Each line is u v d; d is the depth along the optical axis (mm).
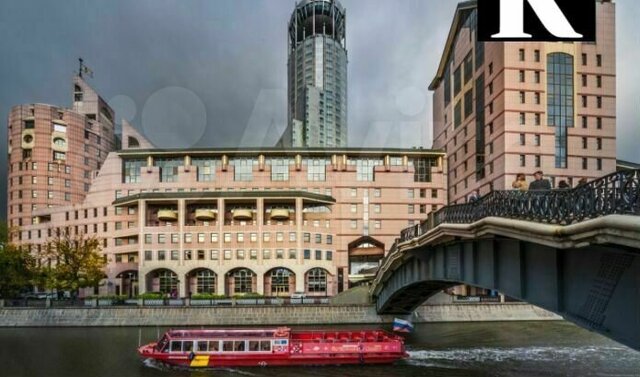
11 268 56094
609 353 31625
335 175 70875
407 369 27609
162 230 65000
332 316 46781
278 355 29328
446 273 25547
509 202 15812
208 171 71562
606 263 12367
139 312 46469
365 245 70125
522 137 54156
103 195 70562
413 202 70750
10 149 80500
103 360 30469
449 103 70125
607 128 54969
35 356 31625
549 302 15219
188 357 29250
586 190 11422
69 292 62875
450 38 67500
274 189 70375
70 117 81562
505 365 28203
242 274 65562
